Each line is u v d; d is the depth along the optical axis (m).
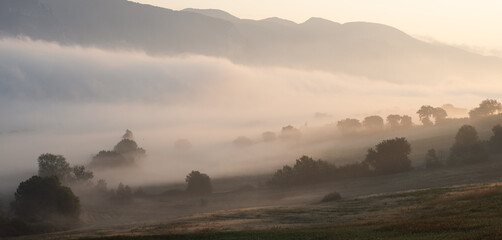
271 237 58.34
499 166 145.25
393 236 51.72
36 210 124.31
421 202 83.19
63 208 126.38
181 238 62.41
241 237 59.97
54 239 72.75
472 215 59.09
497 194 74.62
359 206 89.62
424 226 54.72
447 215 62.47
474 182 125.81
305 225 70.81
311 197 142.25
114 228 89.81
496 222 51.72
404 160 163.50
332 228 62.81
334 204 97.50
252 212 92.44
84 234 80.19
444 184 129.25
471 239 44.19
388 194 103.62
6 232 111.06
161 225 84.44
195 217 92.12
